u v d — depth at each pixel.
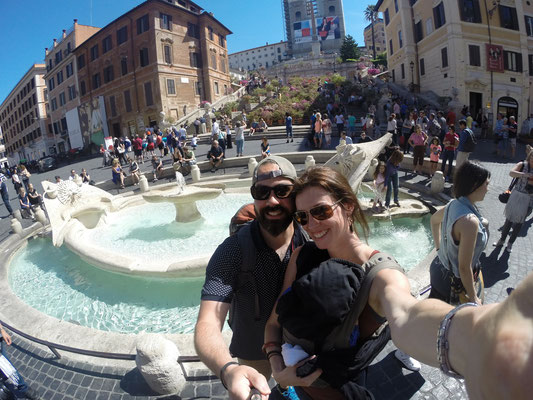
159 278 5.55
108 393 3.32
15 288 6.49
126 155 22.25
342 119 20.00
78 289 5.98
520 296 0.63
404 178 11.20
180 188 9.03
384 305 1.17
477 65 25.62
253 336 1.95
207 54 38.56
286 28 104.94
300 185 1.54
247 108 31.52
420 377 3.14
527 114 27.97
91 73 40.62
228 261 1.74
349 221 1.53
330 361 1.35
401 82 32.75
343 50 63.31
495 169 11.79
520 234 6.16
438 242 2.93
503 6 26.53
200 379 3.38
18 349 4.18
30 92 58.22
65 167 29.75
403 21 30.56
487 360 0.60
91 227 9.24
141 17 34.22
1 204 16.75
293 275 1.67
